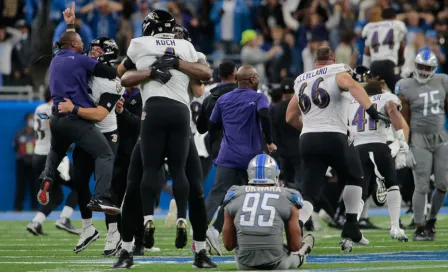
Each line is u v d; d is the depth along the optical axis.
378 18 48.03
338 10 66.19
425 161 36.47
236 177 32.75
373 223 47.47
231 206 25.03
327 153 29.83
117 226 31.91
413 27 63.69
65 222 41.88
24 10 66.12
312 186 30.02
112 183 32.28
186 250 33.72
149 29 26.42
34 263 29.11
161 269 26.55
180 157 25.84
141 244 31.62
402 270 25.72
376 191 35.03
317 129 29.80
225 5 68.00
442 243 35.44
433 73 36.62
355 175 30.69
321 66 30.33
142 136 25.86
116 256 31.59
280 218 24.86
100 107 30.58
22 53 63.59
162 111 25.69
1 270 26.89
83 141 30.52
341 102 29.80
